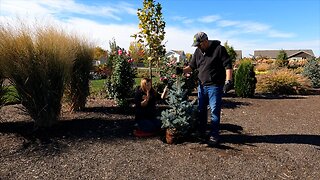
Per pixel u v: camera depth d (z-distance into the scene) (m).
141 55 9.62
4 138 4.68
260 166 4.01
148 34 9.01
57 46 5.25
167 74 8.95
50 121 5.27
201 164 4.04
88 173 3.69
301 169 3.96
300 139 5.29
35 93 5.01
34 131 5.05
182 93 4.97
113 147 4.60
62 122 5.66
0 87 5.14
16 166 3.81
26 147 4.40
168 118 4.81
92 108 7.04
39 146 4.46
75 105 6.61
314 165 4.10
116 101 7.02
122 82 7.06
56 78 5.24
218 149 4.64
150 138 5.11
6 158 4.02
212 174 3.74
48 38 5.14
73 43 6.22
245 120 6.71
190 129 5.03
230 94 11.91
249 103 9.35
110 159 4.14
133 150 4.51
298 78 13.63
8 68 4.78
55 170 3.74
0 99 5.22
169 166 3.96
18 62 4.79
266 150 4.64
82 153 4.31
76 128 5.35
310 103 9.71
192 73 9.19
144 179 3.57
